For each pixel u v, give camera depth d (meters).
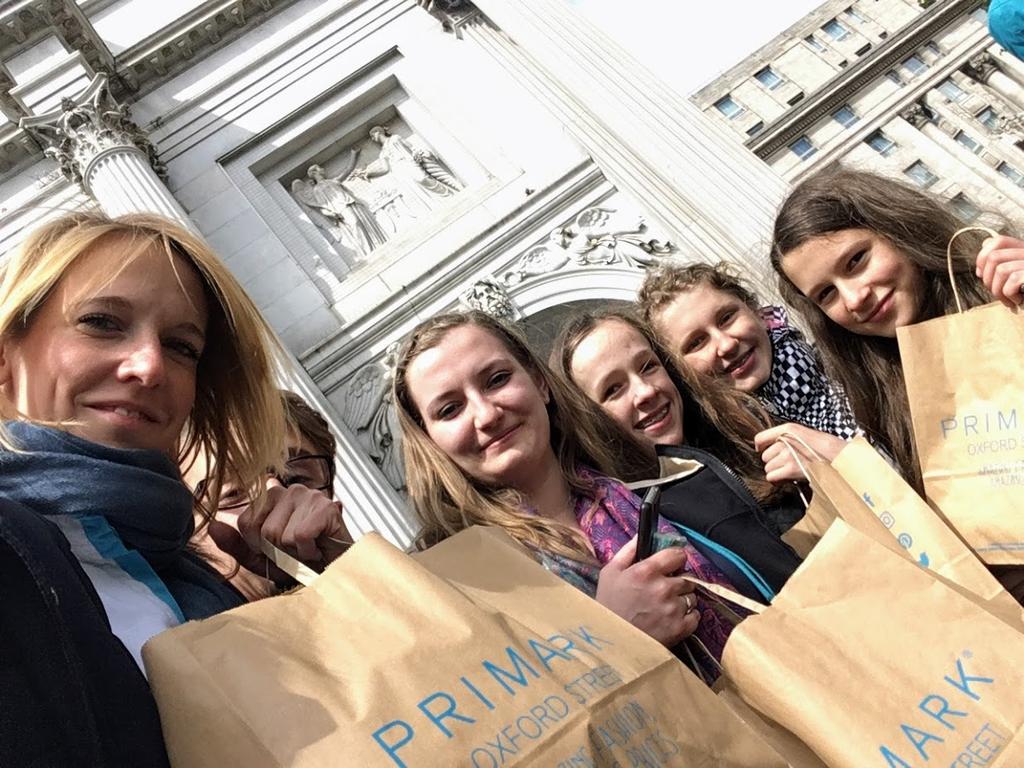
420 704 0.95
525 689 0.98
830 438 2.16
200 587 1.49
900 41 24.34
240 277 8.80
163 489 1.39
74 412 1.37
